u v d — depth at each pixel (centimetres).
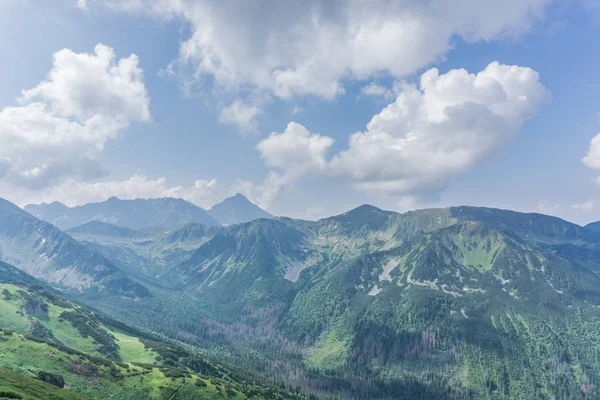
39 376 14450
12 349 17850
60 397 11831
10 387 10731
